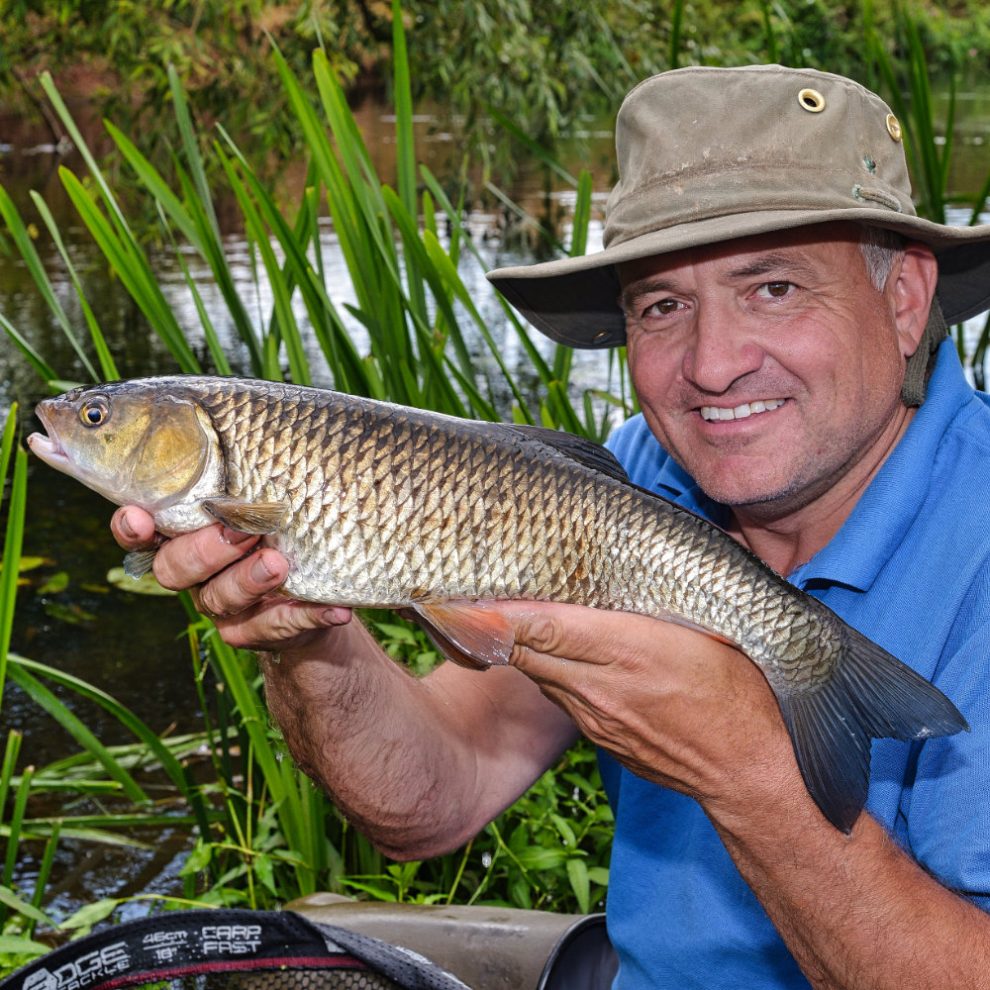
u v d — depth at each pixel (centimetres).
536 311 94
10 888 120
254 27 325
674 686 69
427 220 138
